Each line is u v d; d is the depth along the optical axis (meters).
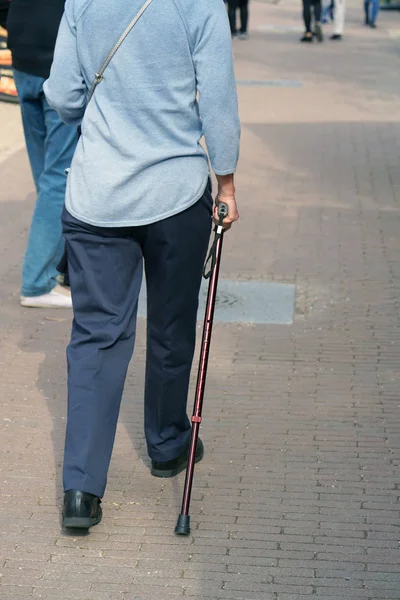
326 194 10.42
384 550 4.12
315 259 8.30
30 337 6.59
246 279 7.79
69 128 6.76
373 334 6.67
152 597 3.78
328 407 5.54
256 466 4.84
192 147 4.09
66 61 4.06
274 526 4.30
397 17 34.56
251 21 30.83
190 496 4.28
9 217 9.35
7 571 3.93
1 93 15.09
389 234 9.02
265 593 3.81
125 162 4.02
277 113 14.91
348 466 4.86
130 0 3.89
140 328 6.72
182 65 3.95
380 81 18.34
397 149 12.59
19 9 6.59
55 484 4.65
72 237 4.16
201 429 5.24
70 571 3.94
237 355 6.29
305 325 6.84
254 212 9.70
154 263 4.23
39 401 5.59
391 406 5.55
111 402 4.19
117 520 4.33
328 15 33.06
